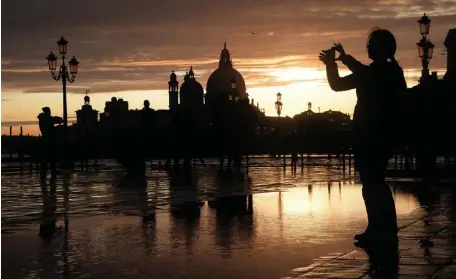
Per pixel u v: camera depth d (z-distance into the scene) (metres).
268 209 16.02
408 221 12.45
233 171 43.16
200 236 11.30
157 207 17.03
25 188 26.70
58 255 9.55
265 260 8.86
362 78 10.59
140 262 8.88
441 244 9.59
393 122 10.52
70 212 16.19
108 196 21.39
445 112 30.67
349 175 36.12
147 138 41.66
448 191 21.03
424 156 29.23
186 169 46.22
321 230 11.84
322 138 79.62
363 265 8.12
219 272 8.10
